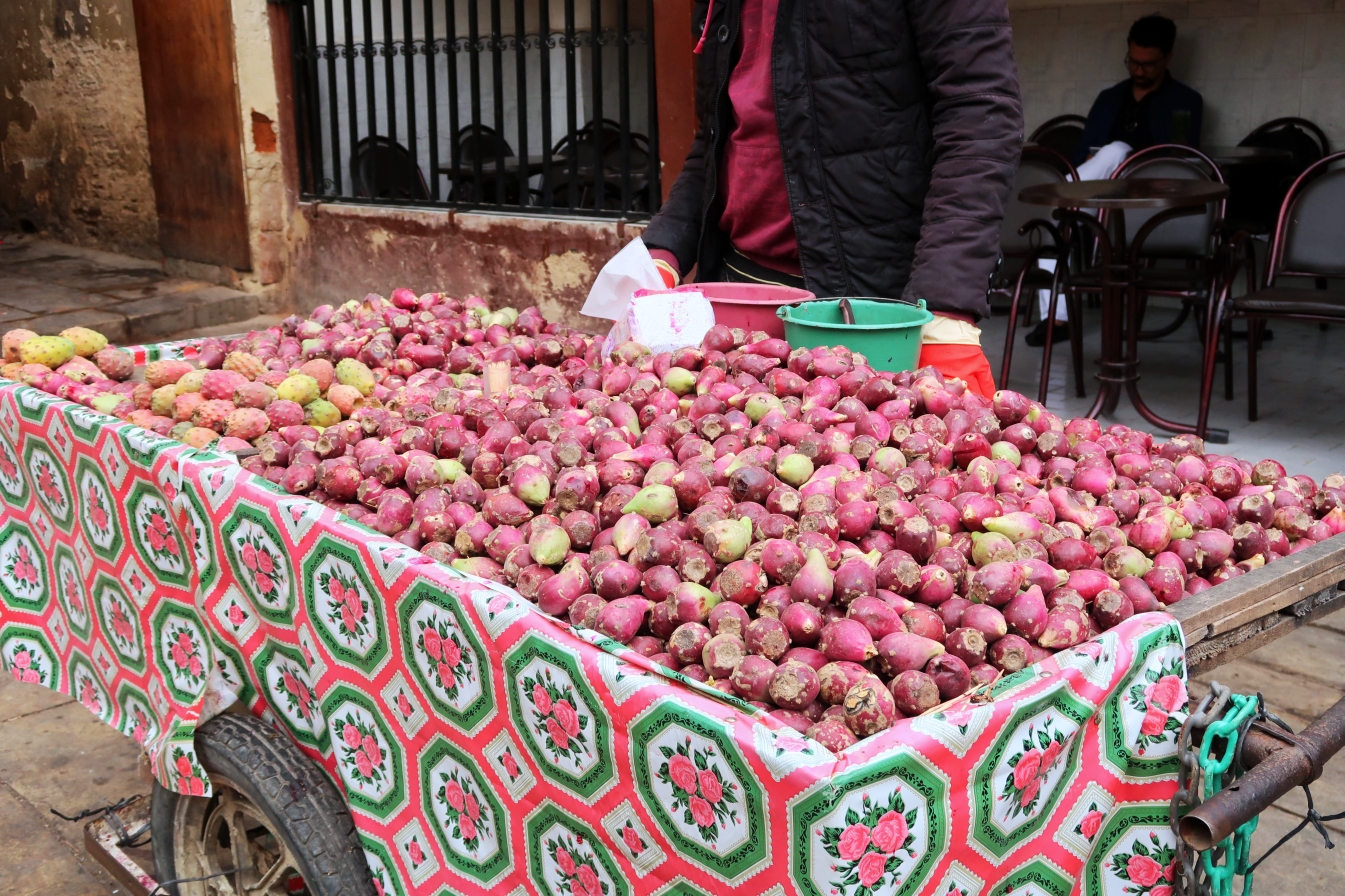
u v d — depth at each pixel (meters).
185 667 1.99
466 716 1.43
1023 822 1.18
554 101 8.14
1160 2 7.15
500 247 5.84
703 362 2.26
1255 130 6.92
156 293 7.06
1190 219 5.30
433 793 1.54
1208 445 4.63
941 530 1.54
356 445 1.95
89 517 2.13
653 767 1.18
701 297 2.49
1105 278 4.79
